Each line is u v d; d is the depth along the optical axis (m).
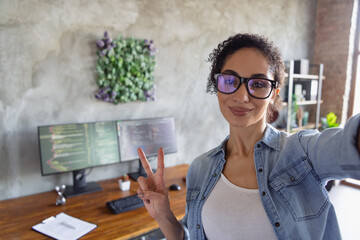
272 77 0.71
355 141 0.49
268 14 3.27
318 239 0.62
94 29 1.99
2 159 1.72
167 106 2.47
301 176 0.67
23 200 1.73
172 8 2.41
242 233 0.68
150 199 0.79
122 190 1.89
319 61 4.04
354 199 3.35
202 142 2.77
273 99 0.77
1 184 1.73
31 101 1.79
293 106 3.55
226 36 2.85
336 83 3.87
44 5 1.78
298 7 3.68
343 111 3.82
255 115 0.70
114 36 2.09
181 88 2.55
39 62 1.80
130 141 2.09
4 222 1.43
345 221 2.79
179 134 2.58
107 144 1.98
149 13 2.27
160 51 2.37
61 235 1.28
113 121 2.01
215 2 2.72
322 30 3.97
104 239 1.26
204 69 2.70
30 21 1.74
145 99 2.28
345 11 3.71
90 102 2.03
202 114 2.74
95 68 2.03
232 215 0.69
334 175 0.58
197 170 0.89
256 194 0.69
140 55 2.18
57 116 1.90
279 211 0.65
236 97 0.69
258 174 0.71
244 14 2.99
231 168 0.78
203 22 2.64
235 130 0.78
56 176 1.93
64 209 1.58
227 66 0.72
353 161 0.49
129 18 2.15
